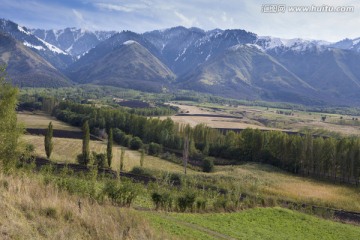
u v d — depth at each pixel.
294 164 123.69
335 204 78.50
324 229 50.19
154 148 133.62
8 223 16.55
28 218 18.97
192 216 44.06
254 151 134.50
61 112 185.75
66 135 145.00
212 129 153.25
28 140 124.50
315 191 91.81
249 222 46.75
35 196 22.70
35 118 182.12
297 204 72.56
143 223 23.66
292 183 101.31
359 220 66.44
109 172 93.75
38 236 16.70
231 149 138.25
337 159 117.38
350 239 47.00
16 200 20.47
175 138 144.25
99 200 40.53
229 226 41.81
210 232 36.12
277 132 136.00
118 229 20.61
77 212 21.12
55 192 25.75
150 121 151.75
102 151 123.12
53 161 98.06
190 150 137.38
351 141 115.75
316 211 67.00
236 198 60.41
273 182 98.12
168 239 23.12
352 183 111.94
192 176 93.62
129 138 140.62
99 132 156.25
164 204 48.72
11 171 35.75
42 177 42.31
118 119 162.75
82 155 101.31
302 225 50.28
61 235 17.50
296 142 124.56
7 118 47.00
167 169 107.06
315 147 121.88
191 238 29.30
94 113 166.50
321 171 122.31
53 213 20.42
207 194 69.44
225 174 102.62
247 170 114.81
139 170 97.62
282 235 42.62
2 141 45.19
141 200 52.59
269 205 65.38
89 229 19.81
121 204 42.75
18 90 49.31
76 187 40.00
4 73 48.72
